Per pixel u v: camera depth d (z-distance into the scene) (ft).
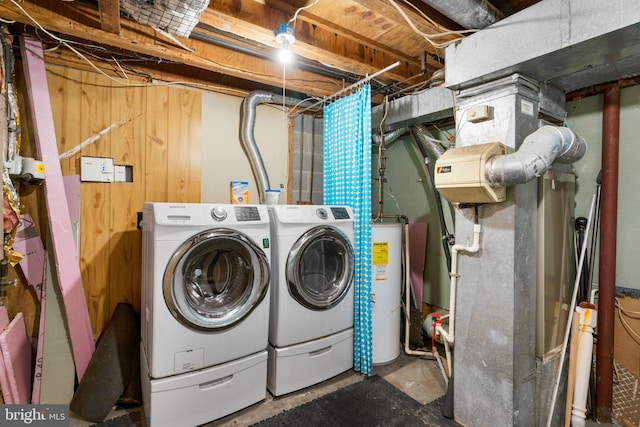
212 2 5.89
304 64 8.09
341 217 8.00
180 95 8.66
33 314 6.94
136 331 7.55
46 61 7.06
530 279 5.97
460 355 6.43
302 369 7.34
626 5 4.16
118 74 7.86
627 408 6.26
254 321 6.72
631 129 6.37
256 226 6.74
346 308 8.11
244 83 9.61
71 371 6.88
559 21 4.76
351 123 8.52
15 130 6.23
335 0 6.19
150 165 8.25
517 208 5.68
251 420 6.37
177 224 5.83
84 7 5.89
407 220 10.23
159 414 5.70
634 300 6.27
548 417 6.26
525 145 5.25
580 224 6.89
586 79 6.30
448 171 5.90
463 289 6.41
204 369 6.15
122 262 7.91
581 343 6.23
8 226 6.00
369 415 6.55
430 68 9.00
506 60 5.39
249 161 9.75
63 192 6.90
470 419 6.22
